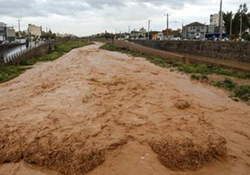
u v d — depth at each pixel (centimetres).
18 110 1141
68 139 802
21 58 3131
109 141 788
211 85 1772
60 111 1108
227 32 6706
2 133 861
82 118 1013
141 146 759
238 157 719
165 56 3750
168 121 982
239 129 936
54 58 3869
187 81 1922
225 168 658
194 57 3503
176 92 1514
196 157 679
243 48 2561
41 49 4412
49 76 2097
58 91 1500
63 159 682
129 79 1917
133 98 1340
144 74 2223
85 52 5241
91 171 636
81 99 1305
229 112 1144
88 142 779
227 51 2877
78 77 1981
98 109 1135
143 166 655
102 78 1948
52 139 804
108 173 628
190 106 1216
